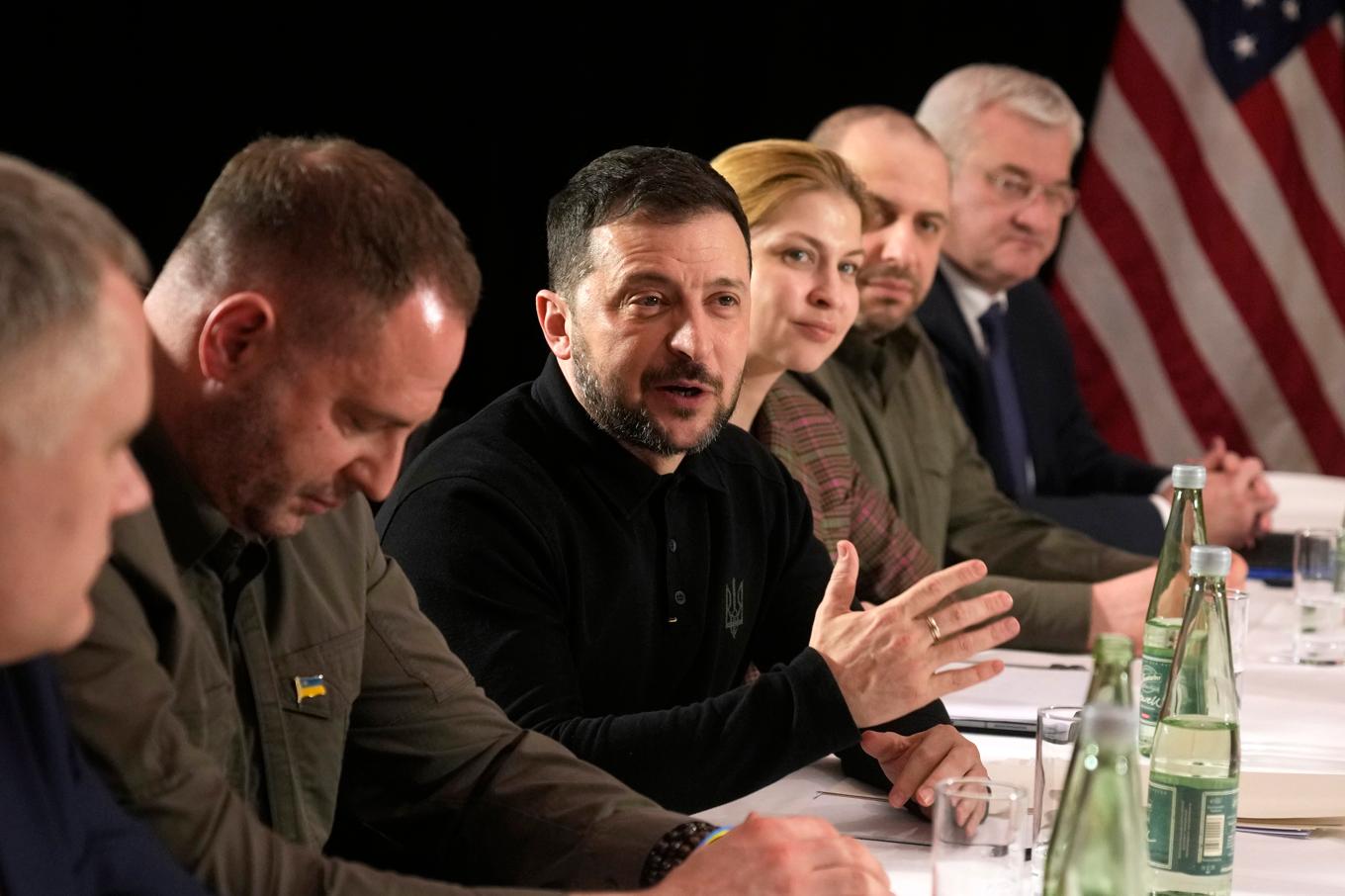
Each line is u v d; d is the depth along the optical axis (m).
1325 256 11.05
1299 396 11.05
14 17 10.50
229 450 2.71
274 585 3.06
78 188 1.96
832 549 5.14
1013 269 7.67
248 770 3.01
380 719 3.29
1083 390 11.20
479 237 11.29
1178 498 4.15
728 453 4.28
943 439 6.39
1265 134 11.05
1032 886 2.86
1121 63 11.16
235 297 2.64
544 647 3.71
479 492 3.76
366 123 11.05
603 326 3.83
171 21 10.67
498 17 11.08
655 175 3.86
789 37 11.38
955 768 3.50
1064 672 4.74
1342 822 3.43
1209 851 2.77
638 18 11.23
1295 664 4.85
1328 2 11.06
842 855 2.72
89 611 2.01
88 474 1.90
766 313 4.84
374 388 2.67
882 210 5.86
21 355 1.82
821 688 3.42
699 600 4.08
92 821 2.33
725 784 3.45
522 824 3.18
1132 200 11.15
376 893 2.62
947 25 11.43
